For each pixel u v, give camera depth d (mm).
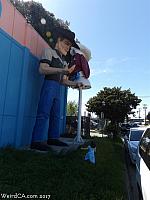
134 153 11219
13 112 9570
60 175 6445
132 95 31406
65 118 18969
